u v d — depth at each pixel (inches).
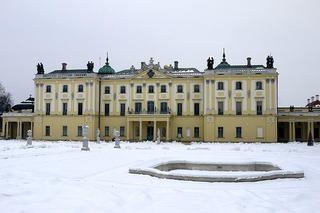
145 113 3978.8
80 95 4106.8
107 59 4613.7
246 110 3767.2
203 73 3986.2
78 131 4104.3
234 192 704.4
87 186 759.1
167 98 4015.8
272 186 783.7
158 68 4042.8
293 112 3902.6
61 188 724.0
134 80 4092.0
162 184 800.3
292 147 2647.6
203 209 561.0
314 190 734.5
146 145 2790.4
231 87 3796.8
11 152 1697.8
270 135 3710.6
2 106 6697.8
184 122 3973.9
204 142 3754.9
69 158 1424.7
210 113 3814.0
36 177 871.1
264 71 3740.2
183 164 1229.7
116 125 4121.6
